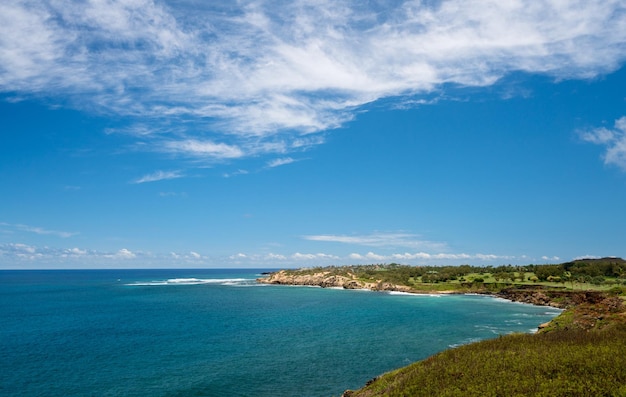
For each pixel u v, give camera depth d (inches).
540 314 4795.8
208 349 2822.3
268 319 4315.9
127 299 6614.2
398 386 1355.8
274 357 2578.7
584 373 1198.3
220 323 4030.5
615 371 1175.6
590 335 1744.6
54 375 2192.4
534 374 1232.2
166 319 4308.6
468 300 6737.2
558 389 1093.1
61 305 5679.1
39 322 4106.8
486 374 1273.4
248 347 2883.9
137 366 2372.0
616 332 1786.4
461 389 1178.6
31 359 2544.3
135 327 3784.5
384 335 3348.9
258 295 7568.9
